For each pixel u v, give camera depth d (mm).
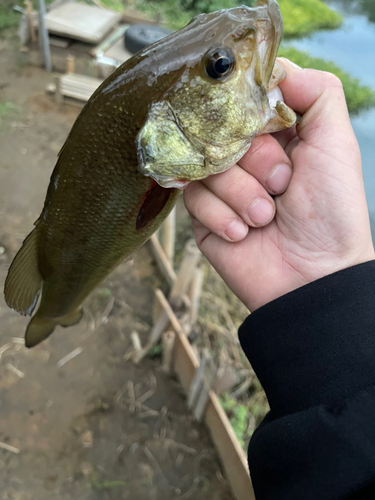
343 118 167
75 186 175
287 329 147
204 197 179
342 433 114
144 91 149
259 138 167
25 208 585
